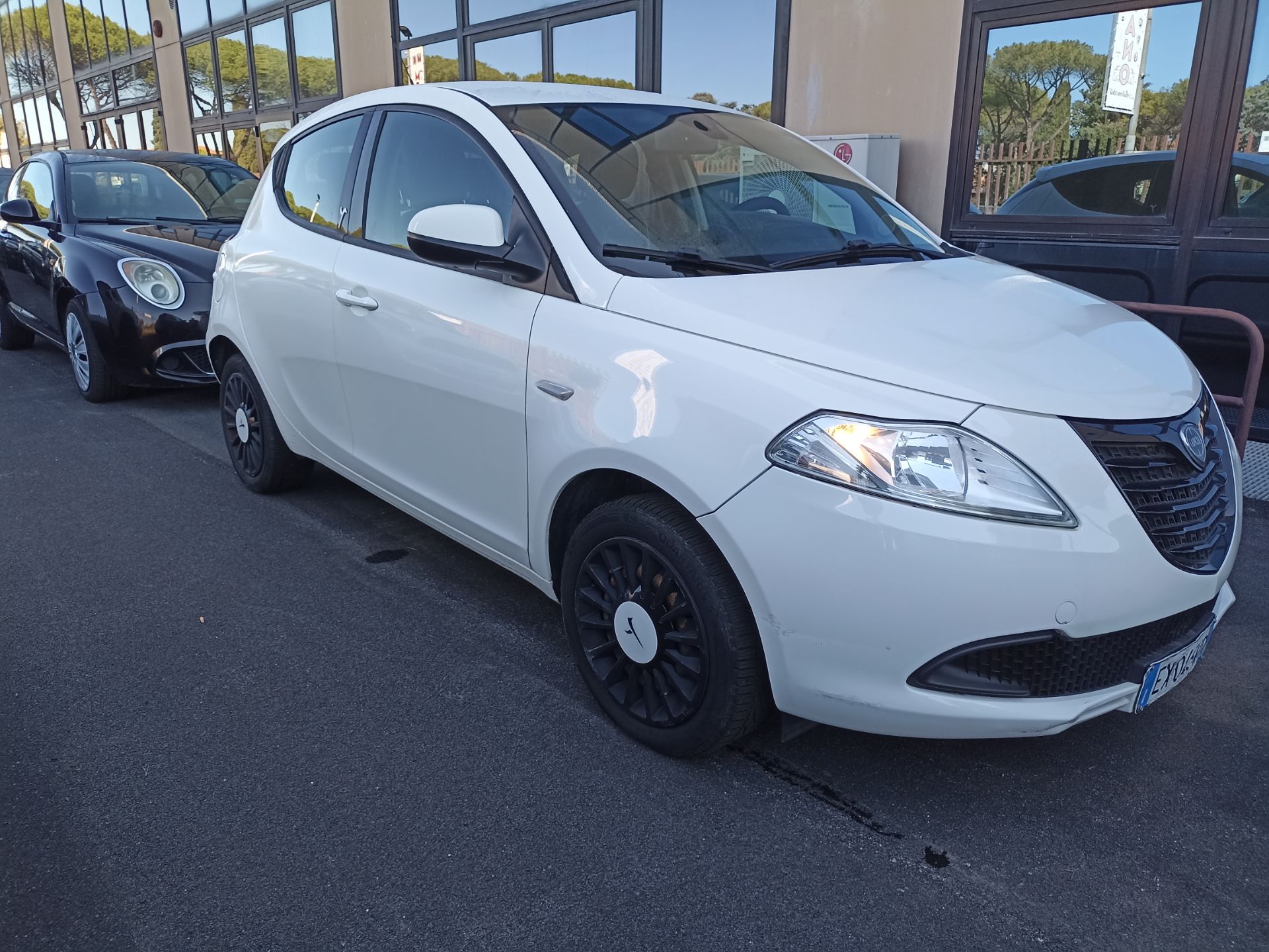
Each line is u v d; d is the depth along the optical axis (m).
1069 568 1.95
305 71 12.55
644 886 2.06
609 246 2.61
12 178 7.86
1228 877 2.09
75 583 3.53
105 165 6.81
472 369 2.79
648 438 2.26
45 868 2.10
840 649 2.07
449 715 2.69
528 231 2.69
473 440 2.86
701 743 2.38
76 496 4.45
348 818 2.27
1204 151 5.41
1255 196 5.31
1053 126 5.90
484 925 1.95
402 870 2.10
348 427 3.54
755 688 2.28
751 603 2.16
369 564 3.71
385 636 3.15
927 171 6.45
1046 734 2.09
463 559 3.77
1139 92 5.56
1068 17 5.67
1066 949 1.90
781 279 2.55
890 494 1.97
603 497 2.59
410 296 3.04
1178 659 2.21
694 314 2.33
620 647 2.52
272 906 2.00
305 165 3.86
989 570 1.94
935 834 2.23
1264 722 2.67
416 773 2.43
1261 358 4.00
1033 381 2.10
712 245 2.75
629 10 7.89
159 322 5.69
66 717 2.67
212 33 14.62
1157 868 2.12
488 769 2.45
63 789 2.36
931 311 2.41
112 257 5.79
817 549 2.03
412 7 10.23
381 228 3.31
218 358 4.48
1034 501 1.96
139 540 3.93
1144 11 5.43
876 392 2.05
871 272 2.73
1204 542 2.21
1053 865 2.13
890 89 6.49
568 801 2.33
